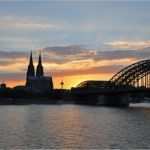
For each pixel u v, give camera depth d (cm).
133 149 9075
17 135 10931
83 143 9806
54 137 10681
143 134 11475
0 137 10494
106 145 9569
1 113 19888
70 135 11131
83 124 14350
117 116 18650
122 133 11675
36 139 10281
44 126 13412
